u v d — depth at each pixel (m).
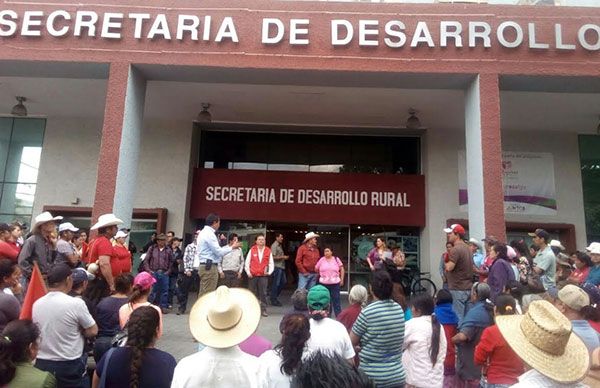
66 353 3.85
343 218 13.69
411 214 13.73
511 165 13.80
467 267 7.25
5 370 2.54
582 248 13.37
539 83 9.77
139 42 9.67
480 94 9.39
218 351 2.74
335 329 3.67
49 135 14.06
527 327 2.27
